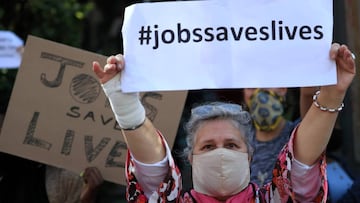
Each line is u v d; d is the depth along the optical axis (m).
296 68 4.29
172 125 6.77
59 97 6.92
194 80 4.32
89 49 17.66
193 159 4.81
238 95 9.55
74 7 14.70
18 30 14.22
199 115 4.88
